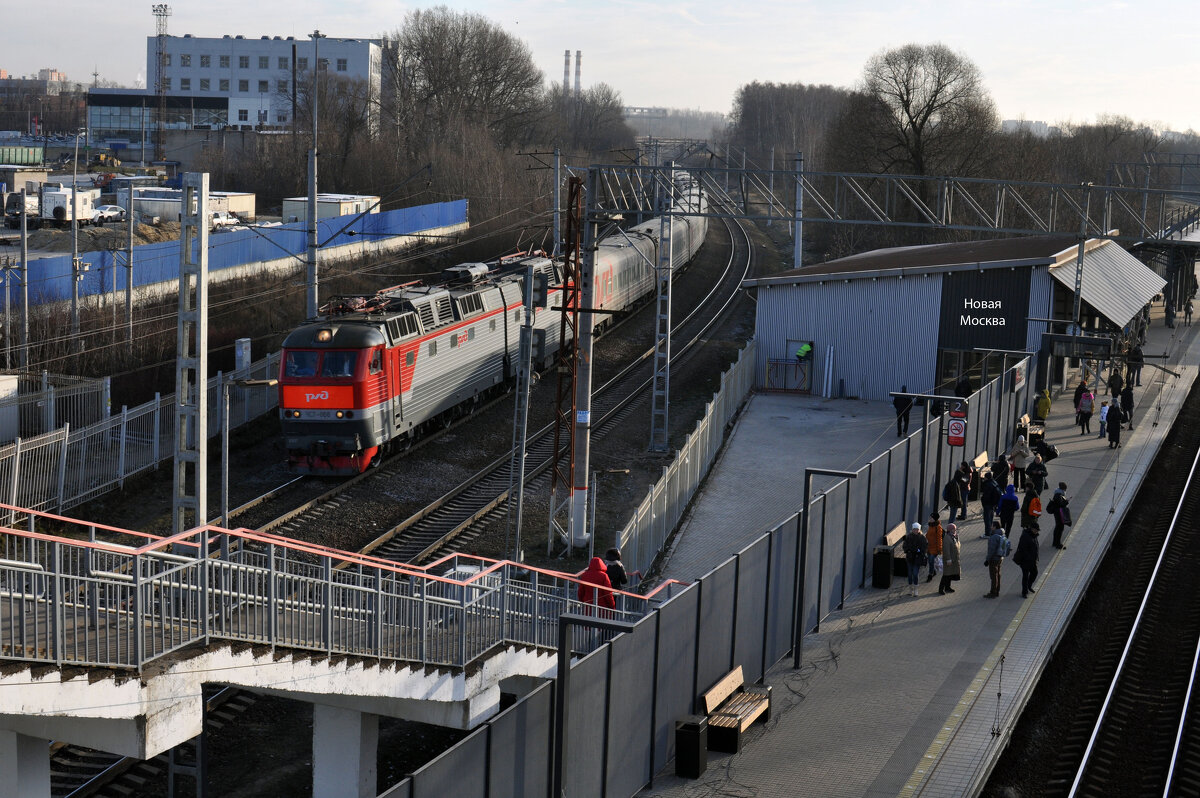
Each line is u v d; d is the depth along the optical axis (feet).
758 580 68.03
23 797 45.88
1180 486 118.21
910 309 154.40
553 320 167.73
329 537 99.14
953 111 272.31
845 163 284.41
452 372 132.87
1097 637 79.61
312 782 60.95
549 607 70.74
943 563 85.30
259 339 168.45
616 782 53.83
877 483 88.28
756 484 118.62
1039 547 95.55
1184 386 166.81
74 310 139.74
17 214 252.21
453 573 68.95
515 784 46.75
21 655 39.93
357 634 55.11
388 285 217.77
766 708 63.41
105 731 44.14
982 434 116.16
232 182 309.83
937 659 72.59
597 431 140.56
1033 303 148.15
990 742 60.90
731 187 381.40
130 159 413.39
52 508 97.76
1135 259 187.11
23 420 112.37
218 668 46.93
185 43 444.14
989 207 272.10
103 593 51.24
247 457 120.26
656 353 131.44
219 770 61.11
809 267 177.06
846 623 79.15
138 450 110.11
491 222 268.41
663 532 99.55
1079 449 129.29
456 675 59.98
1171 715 67.36
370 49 442.09
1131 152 389.19
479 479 118.93
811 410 152.25
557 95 580.30
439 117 376.68
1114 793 59.00
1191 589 89.51
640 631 54.85
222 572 48.08
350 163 302.25
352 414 111.45
